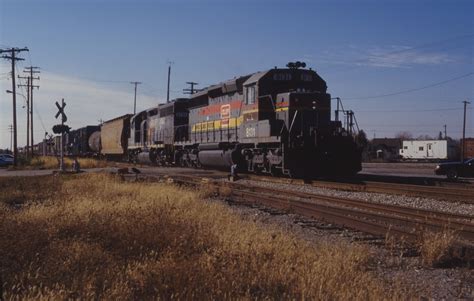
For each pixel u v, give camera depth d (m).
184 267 6.52
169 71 75.00
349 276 6.44
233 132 27.72
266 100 24.02
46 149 84.31
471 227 9.96
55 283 6.02
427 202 15.11
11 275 6.33
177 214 10.19
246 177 24.88
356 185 18.64
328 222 11.52
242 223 9.91
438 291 6.33
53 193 17.39
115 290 5.66
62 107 31.25
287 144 22.11
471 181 24.23
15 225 8.80
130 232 8.36
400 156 93.06
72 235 8.69
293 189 19.05
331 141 22.28
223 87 28.86
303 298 5.50
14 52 50.97
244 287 6.11
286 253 7.38
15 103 50.84
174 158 38.62
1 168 50.19
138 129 50.66
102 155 64.56
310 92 22.78
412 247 8.59
